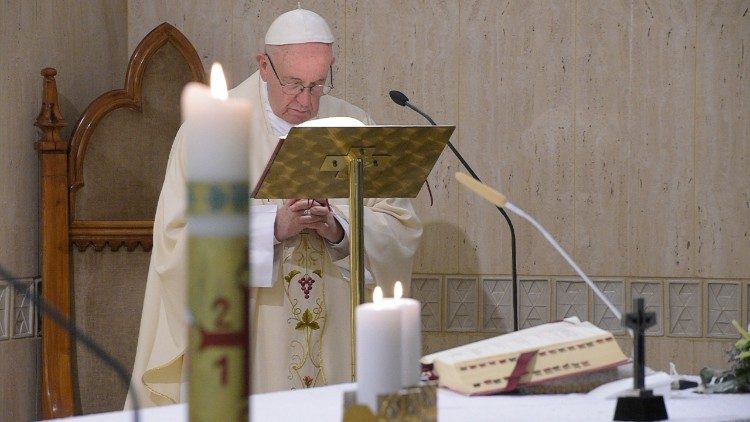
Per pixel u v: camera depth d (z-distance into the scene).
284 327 8.09
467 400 3.93
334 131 5.56
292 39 8.06
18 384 9.55
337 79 10.91
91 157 9.80
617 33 10.50
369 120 8.93
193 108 1.74
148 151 10.12
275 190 6.00
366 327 2.99
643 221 10.48
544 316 10.66
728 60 10.30
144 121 10.11
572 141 10.59
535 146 10.65
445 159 10.81
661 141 10.44
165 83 10.20
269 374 8.09
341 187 6.07
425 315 10.86
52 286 9.48
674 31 10.40
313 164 5.81
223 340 1.78
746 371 4.36
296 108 8.20
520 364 4.09
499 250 10.74
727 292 10.34
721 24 10.30
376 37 10.86
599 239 10.56
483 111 10.73
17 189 9.56
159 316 8.14
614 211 10.52
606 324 10.54
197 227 1.76
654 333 10.46
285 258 8.09
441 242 10.84
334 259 8.02
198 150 1.74
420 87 10.83
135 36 11.34
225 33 11.15
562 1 10.59
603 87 10.53
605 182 10.53
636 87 10.47
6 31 9.48
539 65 10.63
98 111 9.81
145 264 9.76
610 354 4.21
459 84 10.77
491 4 10.71
